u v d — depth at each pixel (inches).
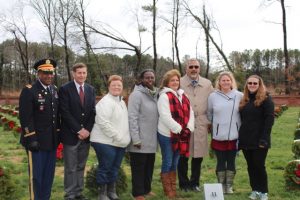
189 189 310.2
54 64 266.8
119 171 308.0
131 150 281.0
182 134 279.4
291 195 305.7
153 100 282.4
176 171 317.4
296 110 1317.7
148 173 298.2
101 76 1540.4
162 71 1774.1
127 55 1878.7
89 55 1475.1
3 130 790.5
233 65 1428.4
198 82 307.0
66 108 269.9
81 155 278.2
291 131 740.7
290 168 317.4
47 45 2155.5
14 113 1106.7
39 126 257.6
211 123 305.3
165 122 274.8
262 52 2598.4
